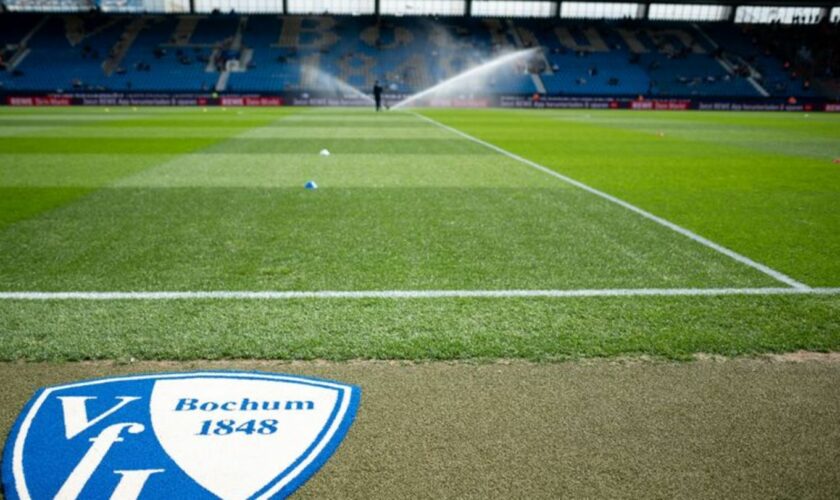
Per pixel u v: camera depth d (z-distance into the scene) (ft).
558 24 164.25
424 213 20.63
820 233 18.44
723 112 120.88
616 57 151.02
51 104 117.50
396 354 9.44
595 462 6.70
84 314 11.07
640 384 8.56
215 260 14.73
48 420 7.41
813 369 9.14
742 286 13.20
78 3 151.53
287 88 133.49
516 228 18.57
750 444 7.12
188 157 36.63
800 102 129.49
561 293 12.55
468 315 11.20
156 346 9.64
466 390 8.30
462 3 165.48
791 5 149.69
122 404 7.80
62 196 23.16
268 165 33.12
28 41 138.62
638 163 36.40
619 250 16.14
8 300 11.78
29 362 9.04
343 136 53.11
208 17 157.07
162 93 120.67
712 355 9.59
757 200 24.16
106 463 6.58
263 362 9.11
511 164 34.81
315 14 162.50
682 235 17.97
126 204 21.67
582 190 25.95
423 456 6.76
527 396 8.16
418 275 13.67
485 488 6.22
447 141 49.57
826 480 6.48
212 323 10.67
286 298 12.05
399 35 156.35
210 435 7.13
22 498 6.02
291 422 7.43
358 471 6.49
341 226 18.57
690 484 6.36
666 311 11.57
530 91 139.85
